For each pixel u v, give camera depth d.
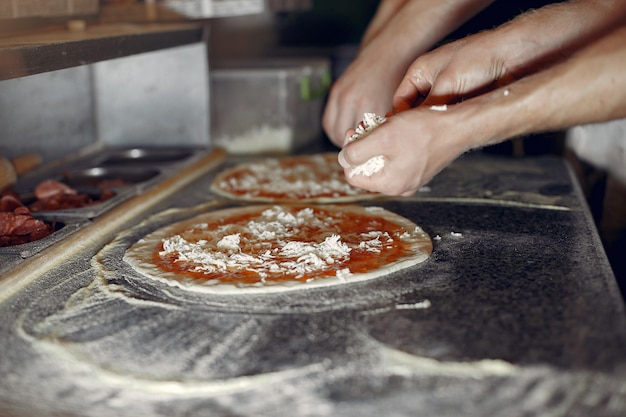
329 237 0.88
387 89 1.13
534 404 0.61
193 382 0.64
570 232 0.93
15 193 1.06
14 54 0.76
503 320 0.72
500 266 0.83
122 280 0.82
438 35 1.14
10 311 0.75
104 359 0.67
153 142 1.36
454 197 1.09
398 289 0.78
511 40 0.85
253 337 0.70
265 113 1.36
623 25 0.81
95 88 1.35
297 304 0.75
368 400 0.62
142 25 1.22
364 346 0.68
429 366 0.65
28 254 0.85
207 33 1.29
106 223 0.97
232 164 1.31
